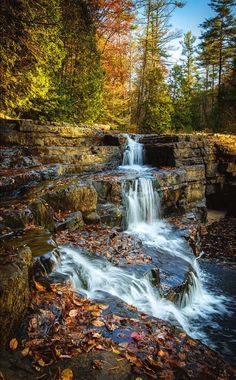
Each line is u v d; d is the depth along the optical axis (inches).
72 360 114.8
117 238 284.4
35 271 162.4
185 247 323.9
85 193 304.8
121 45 962.1
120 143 522.9
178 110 1021.8
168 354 132.5
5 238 189.6
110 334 135.9
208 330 216.7
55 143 442.9
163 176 422.9
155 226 382.9
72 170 392.2
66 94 573.6
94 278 196.5
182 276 248.7
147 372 116.2
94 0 637.9
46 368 109.0
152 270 231.6
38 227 219.3
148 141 577.6
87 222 302.7
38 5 316.8
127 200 364.5
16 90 391.2
